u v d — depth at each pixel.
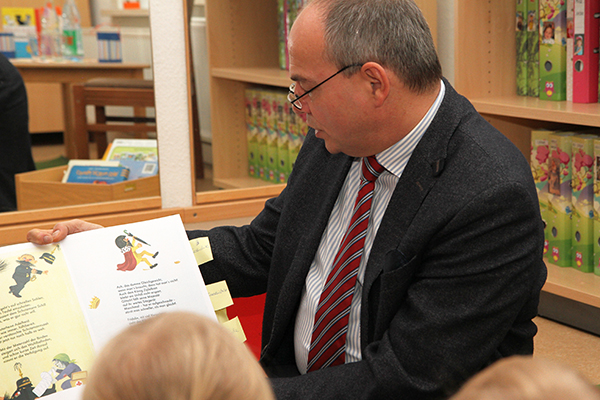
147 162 2.11
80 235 1.17
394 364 1.00
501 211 0.98
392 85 1.04
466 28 2.13
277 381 1.06
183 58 1.99
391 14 1.04
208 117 2.16
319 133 1.14
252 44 2.31
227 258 1.36
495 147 1.04
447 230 1.01
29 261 1.10
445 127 1.08
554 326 2.10
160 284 1.14
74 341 1.03
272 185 2.21
